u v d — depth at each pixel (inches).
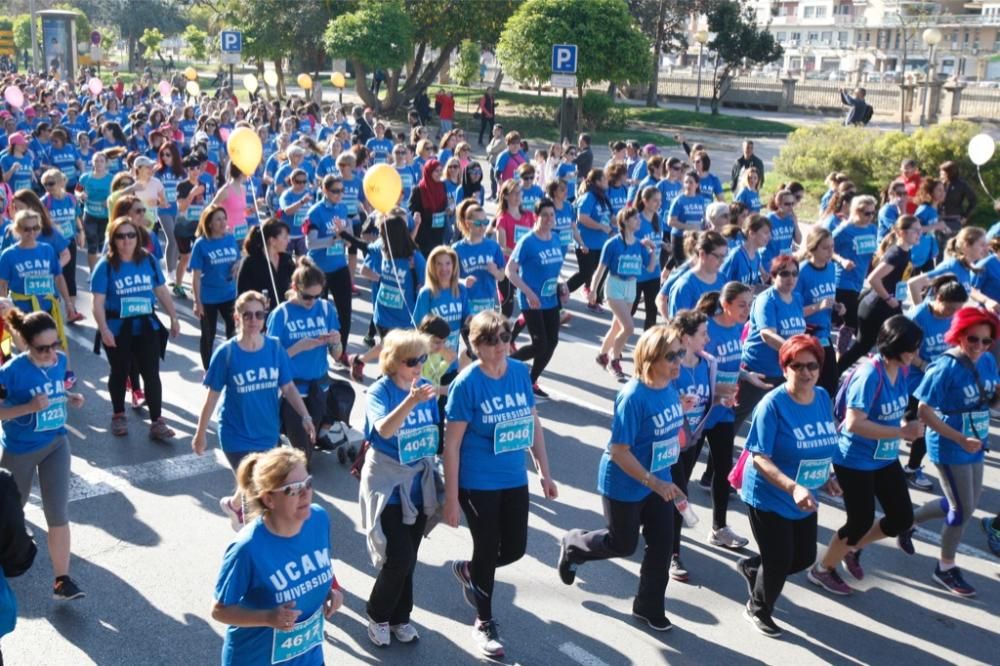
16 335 240.8
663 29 1925.4
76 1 3186.5
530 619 240.8
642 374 221.5
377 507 210.7
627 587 258.7
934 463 258.7
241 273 356.2
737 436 375.6
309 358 300.0
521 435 216.7
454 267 316.2
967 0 3777.1
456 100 1817.2
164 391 400.5
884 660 228.5
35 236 360.8
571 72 833.5
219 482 315.6
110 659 218.8
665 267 552.4
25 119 936.3
